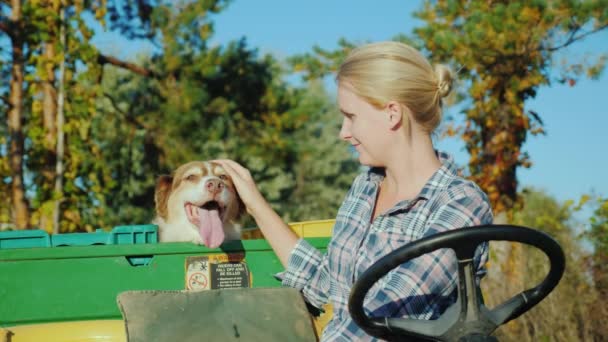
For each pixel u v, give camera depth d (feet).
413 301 6.45
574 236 21.66
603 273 20.89
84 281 8.57
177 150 43.34
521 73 27.27
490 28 26.35
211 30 41.96
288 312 7.95
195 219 12.98
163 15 40.98
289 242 8.88
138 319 7.13
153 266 8.91
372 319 6.30
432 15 29.37
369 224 7.48
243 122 45.68
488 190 29.27
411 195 7.21
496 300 21.74
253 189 9.25
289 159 48.49
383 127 7.13
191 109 42.50
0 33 30.89
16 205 30.45
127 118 44.39
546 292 6.49
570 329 20.34
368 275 5.98
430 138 7.32
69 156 30.45
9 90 32.04
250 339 7.61
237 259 9.27
